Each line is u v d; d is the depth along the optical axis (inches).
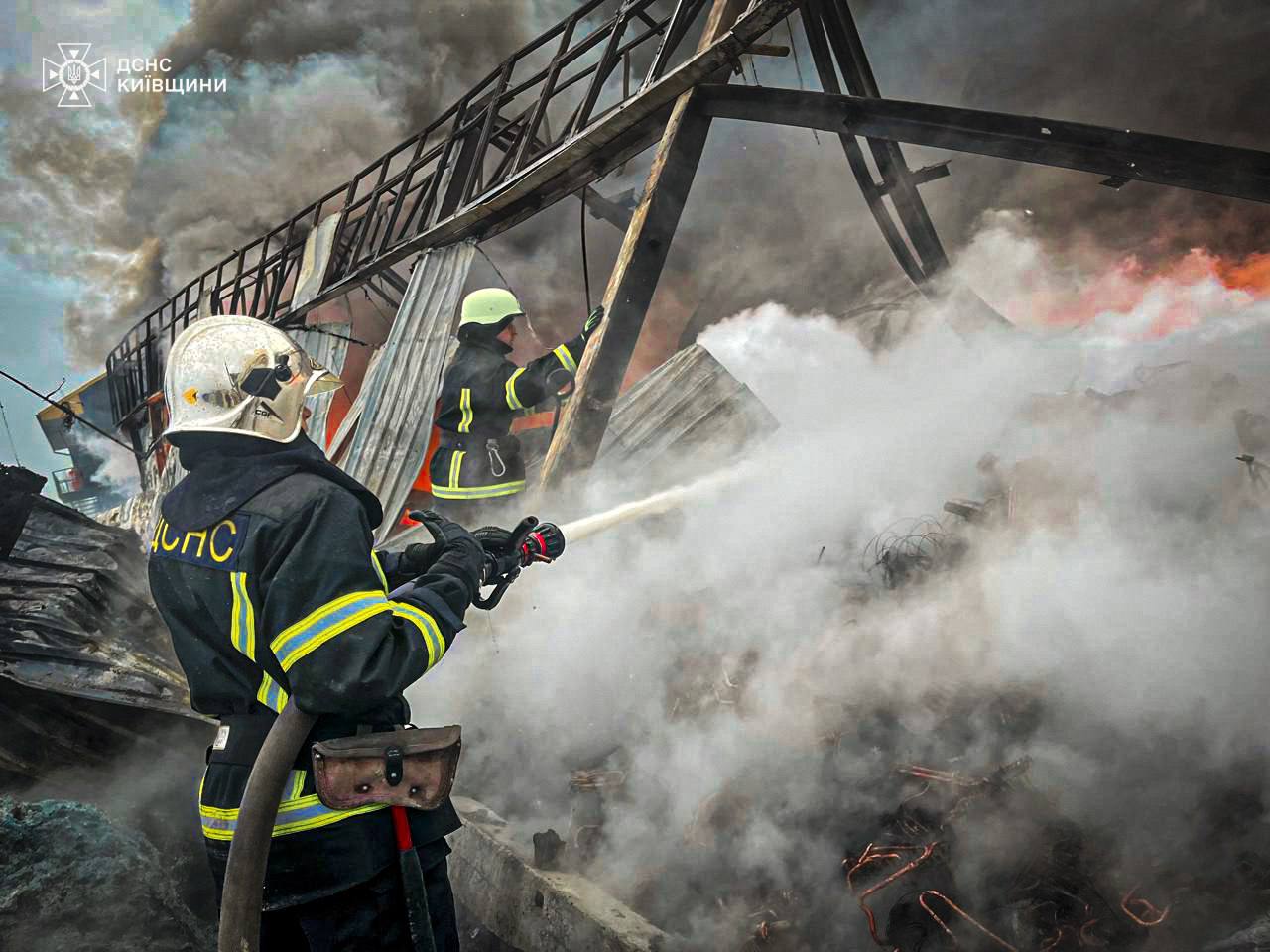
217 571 59.4
